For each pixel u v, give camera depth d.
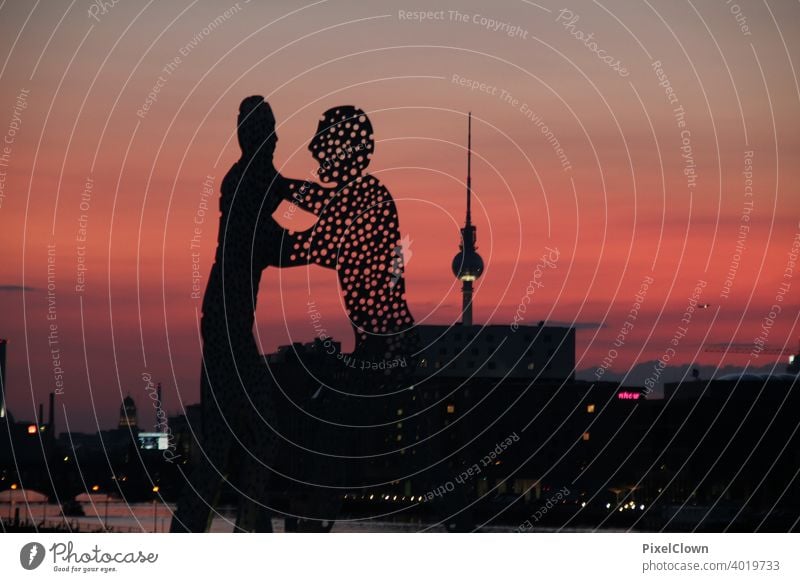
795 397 113.88
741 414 114.81
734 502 111.19
